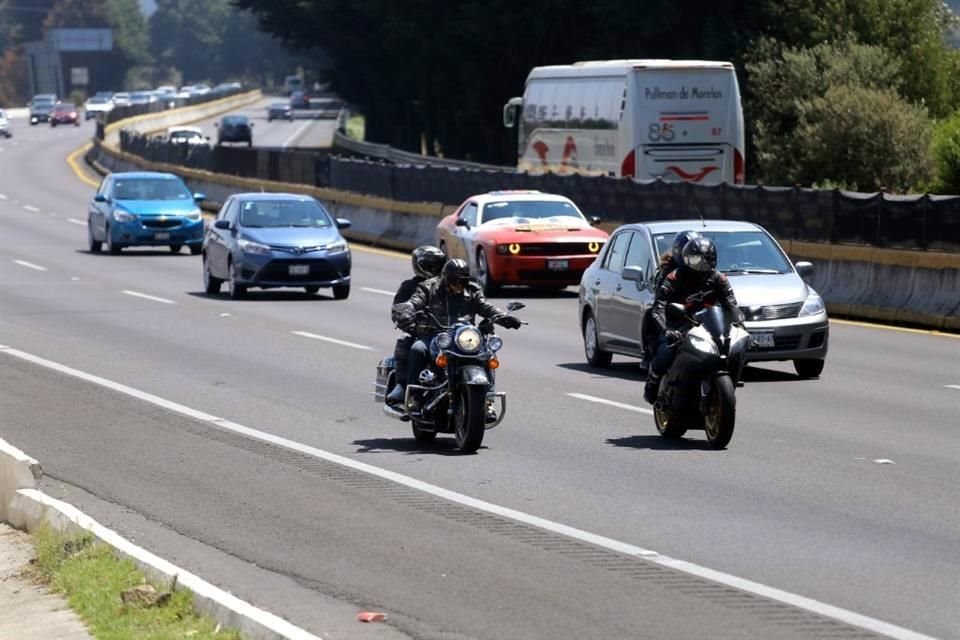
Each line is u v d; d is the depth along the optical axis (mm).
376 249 135750
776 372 61938
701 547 31484
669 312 44250
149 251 132250
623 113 127562
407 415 44312
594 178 110438
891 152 156125
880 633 24984
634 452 43406
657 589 28047
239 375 60312
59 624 26406
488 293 95812
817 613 26234
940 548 31297
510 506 35969
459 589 28234
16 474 35812
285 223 95375
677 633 25062
